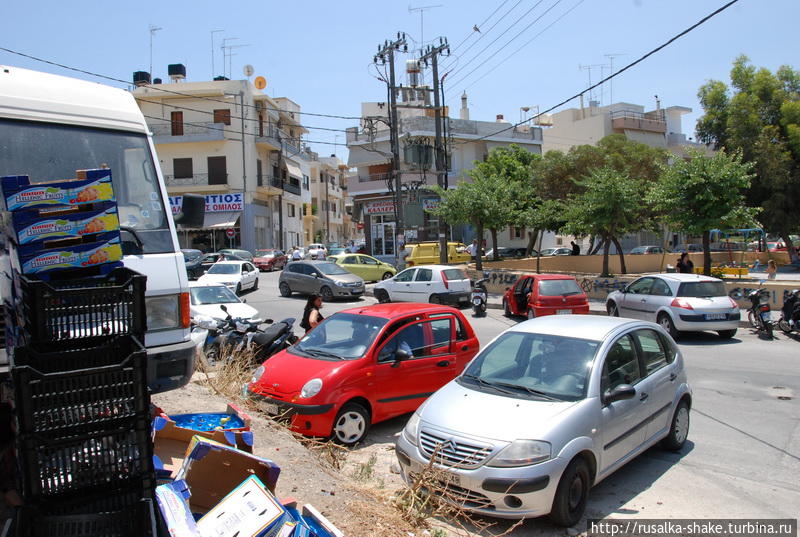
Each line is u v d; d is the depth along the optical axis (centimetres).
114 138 489
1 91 452
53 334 303
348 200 9075
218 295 1538
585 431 483
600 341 562
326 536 328
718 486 548
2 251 377
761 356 1158
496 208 2525
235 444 445
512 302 1708
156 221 489
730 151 2955
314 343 750
